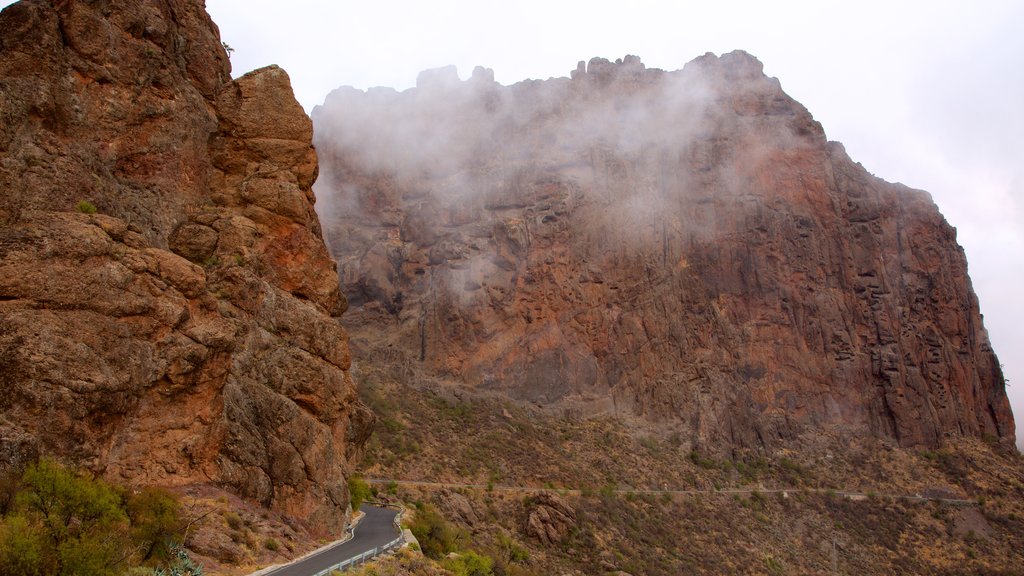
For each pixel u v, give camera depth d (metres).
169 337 28.08
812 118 144.00
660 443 104.81
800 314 124.88
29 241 25.64
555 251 120.25
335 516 33.88
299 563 27.23
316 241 38.19
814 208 133.62
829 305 126.62
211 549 25.22
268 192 37.00
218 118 38.31
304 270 37.31
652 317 116.50
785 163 135.62
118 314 26.73
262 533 28.25
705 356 116.75
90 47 32.38
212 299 30.19
